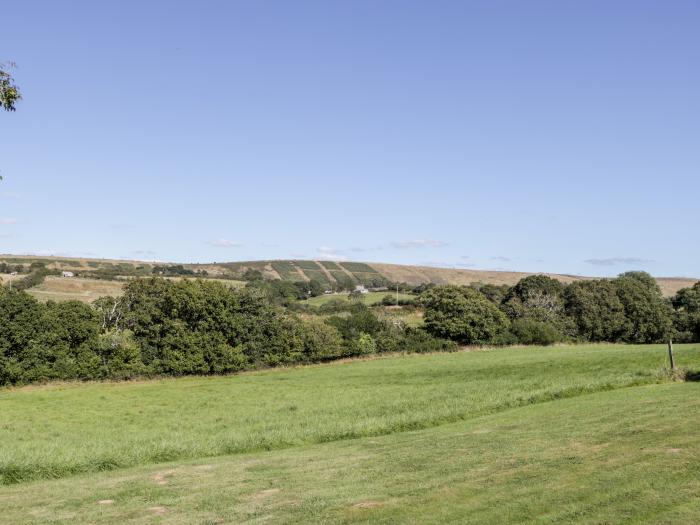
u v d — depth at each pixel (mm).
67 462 19766
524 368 54969
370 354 77500
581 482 12320
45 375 57406
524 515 10484
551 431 19906
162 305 66812
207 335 66000
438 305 85250
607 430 18625
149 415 38562
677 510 10055
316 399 42000
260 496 13859
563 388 32500
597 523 9750
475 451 17562
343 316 86062
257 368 69625
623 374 38625
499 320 86875
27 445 26344
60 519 12914
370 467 16672
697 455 13820
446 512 11086
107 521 12484
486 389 39656
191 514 12609
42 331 58250
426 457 17375
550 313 96688
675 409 21625
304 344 72938
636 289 98000
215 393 49281
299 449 22125
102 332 64250
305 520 11375
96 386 56906
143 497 14617
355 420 29344
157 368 63469
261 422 32125
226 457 21109
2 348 55188
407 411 31344
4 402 45812
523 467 14414
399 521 10797
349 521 11078
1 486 17734
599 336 96188
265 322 71625
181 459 21375
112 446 23406
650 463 13445
